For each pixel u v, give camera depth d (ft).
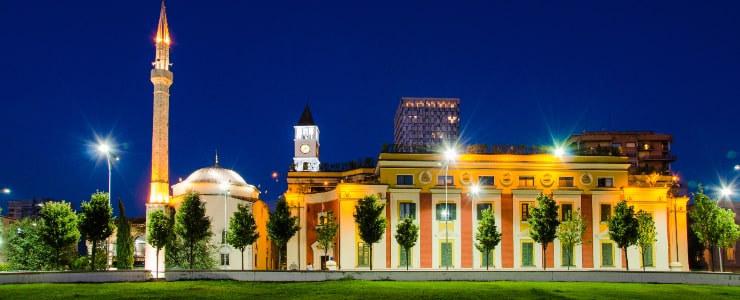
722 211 222.48
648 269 233.35
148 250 236.02
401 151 243.81
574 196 237.66
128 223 227.61
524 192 236.63
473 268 230.89
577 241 219.00
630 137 451.12
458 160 238.07
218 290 140.77
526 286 155.43
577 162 240.53
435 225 233.96
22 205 549.95
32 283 149.59
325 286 150.41
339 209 230.07
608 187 240.53
